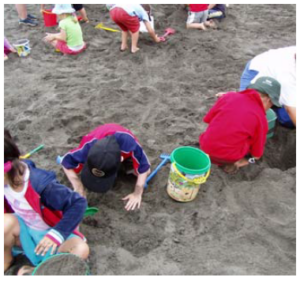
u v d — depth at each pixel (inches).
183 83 152.1
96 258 78.4
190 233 84.5
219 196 95.1
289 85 106.3
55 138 119.3
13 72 159.6
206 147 101.0
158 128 123.9
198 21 205.5
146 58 172.7
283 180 99.4
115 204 92.7
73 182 88.6
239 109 94.0
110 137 77.6
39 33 197.8
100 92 143.9
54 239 61.9
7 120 127.3
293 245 80.8
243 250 80.0
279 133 124.0
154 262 77.5
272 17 231.1
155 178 101.6
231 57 176.1
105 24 211.9
